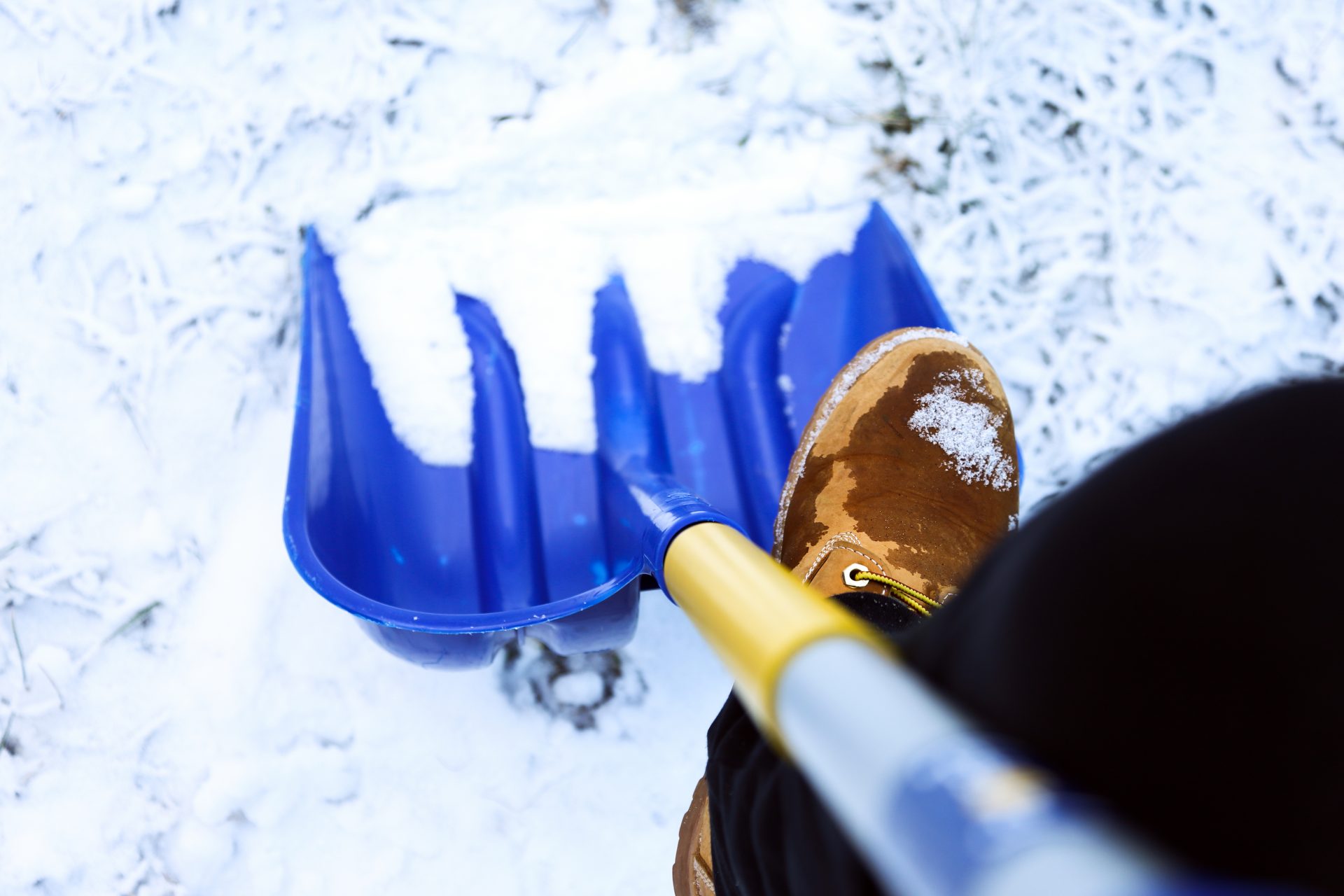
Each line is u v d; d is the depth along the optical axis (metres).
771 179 1.20
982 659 0.28
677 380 1.06
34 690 1.05
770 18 1.24
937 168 1.24
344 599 0.78
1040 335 1.22
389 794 1.05
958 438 0.94
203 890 1.02
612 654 1.10
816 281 1.10
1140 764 0.23
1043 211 1.25
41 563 1.07
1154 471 0.25
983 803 0.17
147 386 1.12
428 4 1.20
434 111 1.19
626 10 1.22
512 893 1.04
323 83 1.18
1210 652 0.23
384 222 1.14
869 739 0.21
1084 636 0.25
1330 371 1.24
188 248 1.15
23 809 1.03
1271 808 0.22
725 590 0.39
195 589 1.08
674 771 1.09
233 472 1.12
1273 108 1.29
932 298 1.00
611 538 1.00
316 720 1.06
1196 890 0.12
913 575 0.82
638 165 1.19
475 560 1.00
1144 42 1.28
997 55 1.27
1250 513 0.24
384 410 1.01
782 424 1.07
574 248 1.08
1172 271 1.25
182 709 1.05
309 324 0.96
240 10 1.17
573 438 1.03
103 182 1.14
